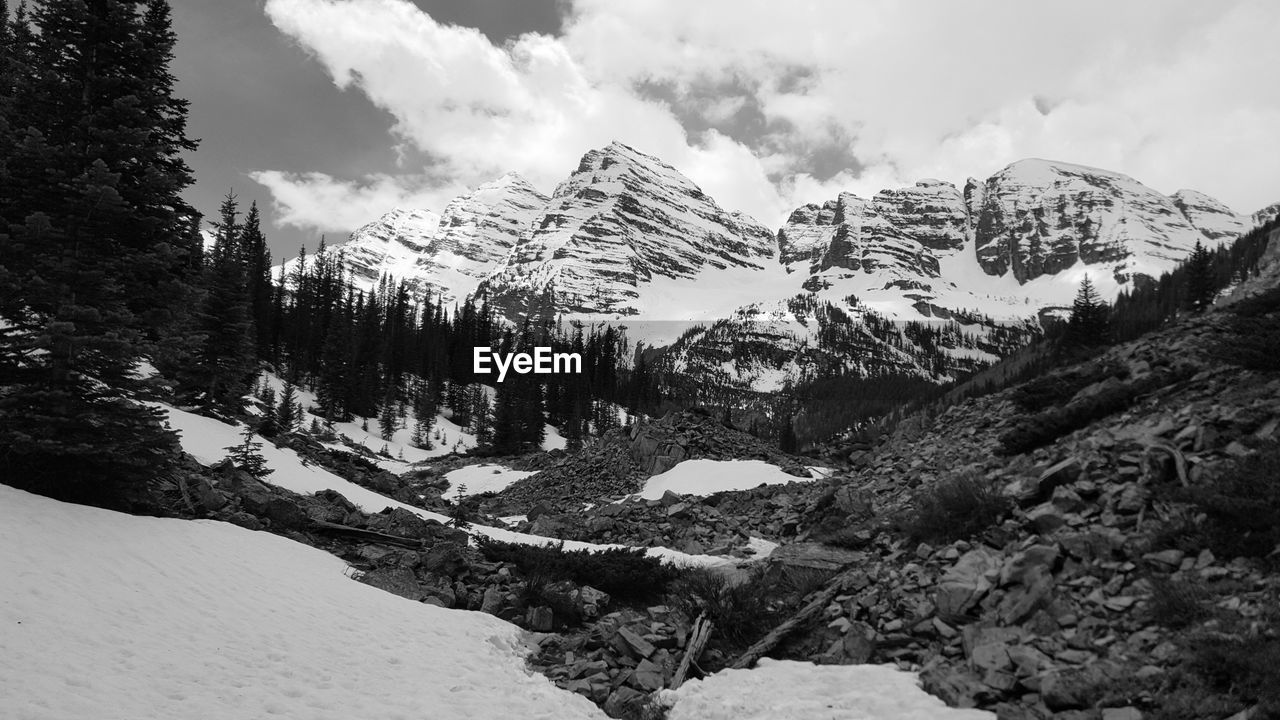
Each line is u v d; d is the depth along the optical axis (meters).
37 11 17.59
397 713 9.20
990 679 8.98
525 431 89.06
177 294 18.09
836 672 10.75
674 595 16.73
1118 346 28.36
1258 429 12.34
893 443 33.28
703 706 10.33
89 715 7.68
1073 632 9.40
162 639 10.23
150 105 19.03
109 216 16.88
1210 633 8.09
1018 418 24.73
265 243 104.56
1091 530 11.37
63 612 10.16
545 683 11.55
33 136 15.93
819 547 17.47
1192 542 9.91
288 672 10.03
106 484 16.50
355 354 97.62
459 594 16.52
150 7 19.34
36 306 16.00
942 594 11.38
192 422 32.69
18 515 13.40
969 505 14.01
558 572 17.88
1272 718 6.61
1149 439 13.69
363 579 16.59
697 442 47.53
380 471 40.22
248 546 16.69
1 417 15.27
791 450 111.56
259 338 91.81
